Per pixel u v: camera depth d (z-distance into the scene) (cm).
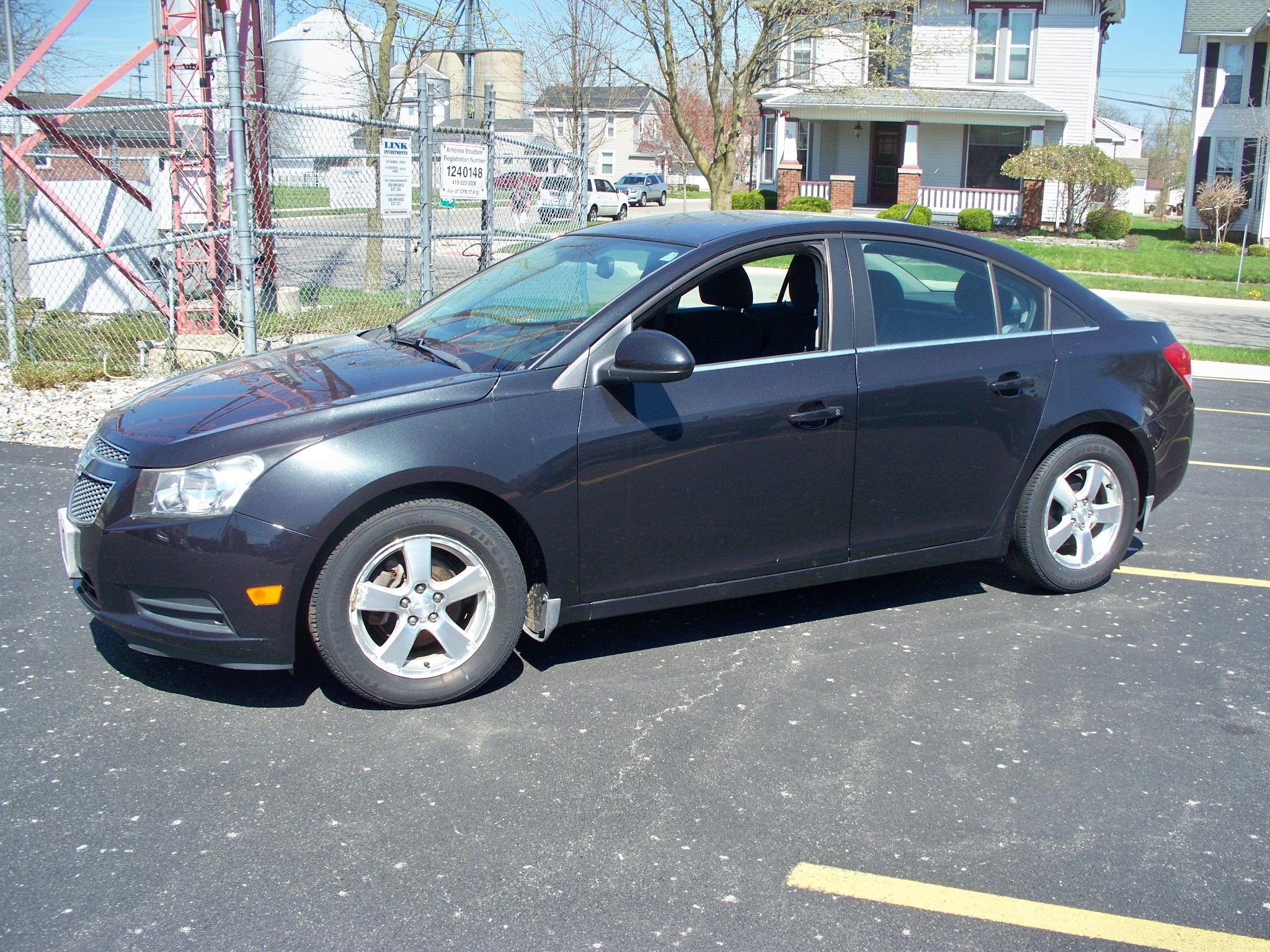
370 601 367
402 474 360
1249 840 317
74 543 380
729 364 421
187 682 402
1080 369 489
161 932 266
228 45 808
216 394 402
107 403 861
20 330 1066
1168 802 336
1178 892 292
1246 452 870
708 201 5603
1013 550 501
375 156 1184
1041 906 285
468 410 376
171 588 355
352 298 1292
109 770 340
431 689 381
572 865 296
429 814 319
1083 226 3256
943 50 2753
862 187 3541
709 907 281
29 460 714
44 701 385
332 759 349
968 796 337
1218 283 2414
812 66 2617
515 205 1425
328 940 264
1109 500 511
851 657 439
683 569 418
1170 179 5741
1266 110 3222
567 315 419
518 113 4666
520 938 267
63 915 271
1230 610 500
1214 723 389
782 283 479
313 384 396
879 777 346
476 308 463
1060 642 459
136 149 1512
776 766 351
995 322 481
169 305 1018
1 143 973
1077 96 3338
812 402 427
